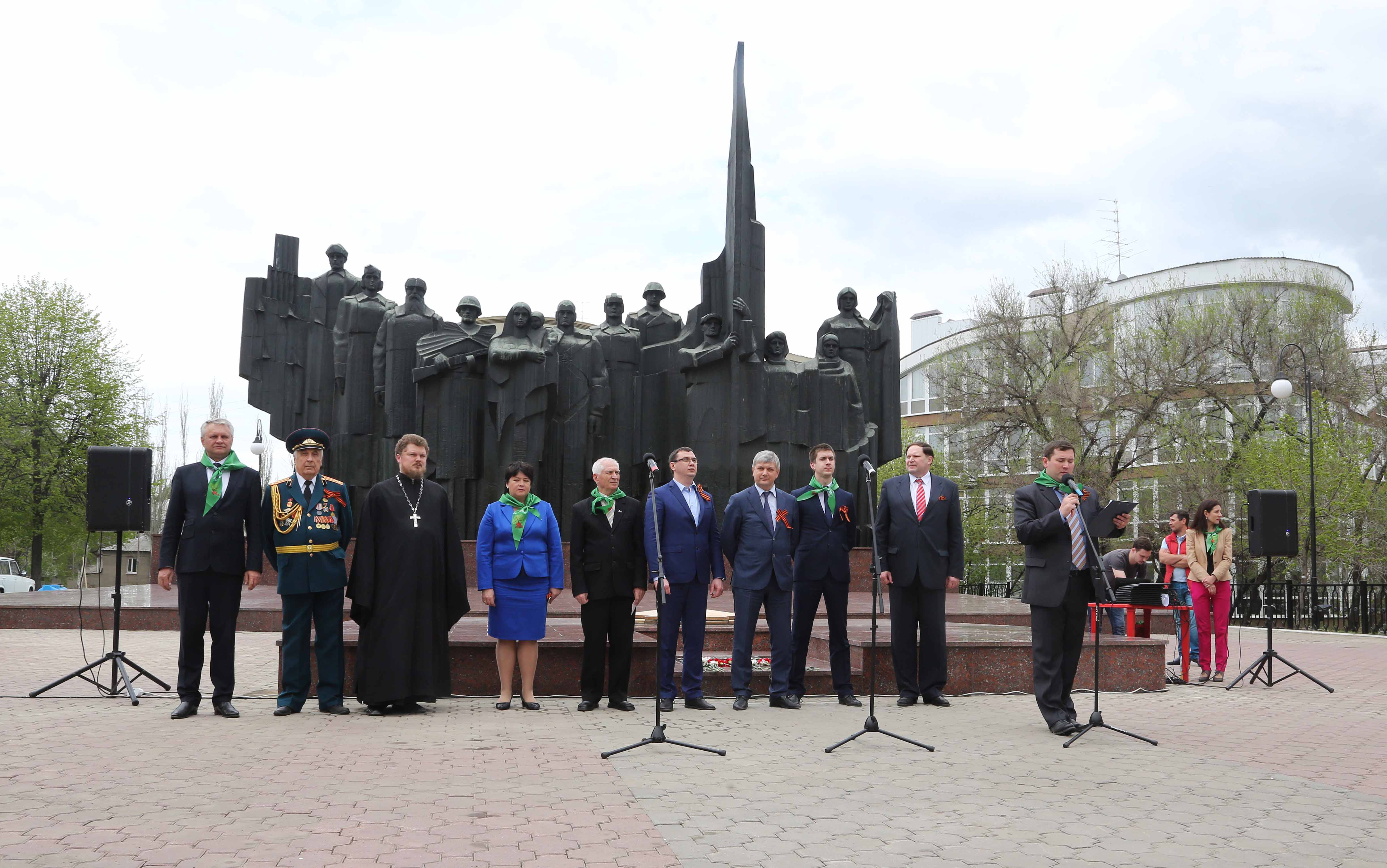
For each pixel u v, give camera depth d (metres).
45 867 4.07
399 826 4.72
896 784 5.74
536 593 8.70
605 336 20.31
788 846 4.45
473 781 5.71
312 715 8.30
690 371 19.80
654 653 9.76
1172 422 34.12
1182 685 11.12
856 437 20.81
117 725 7.62
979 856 4.33
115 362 39.19
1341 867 4.24
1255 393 34.19
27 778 5.71
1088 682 10.23
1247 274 39.41
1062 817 5.01
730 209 20.12
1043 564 7.66
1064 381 34.59
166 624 15.38
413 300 20.44
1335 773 6.23
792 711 8.74
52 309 37.97
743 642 9.02
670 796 5.39
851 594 19.58
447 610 8.71
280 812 4.97
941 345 57.03
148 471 9.19
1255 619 28.34
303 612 8.45
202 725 7.66
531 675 8.78
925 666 9.11
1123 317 37.28
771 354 20.55
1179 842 4.58
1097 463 34.12
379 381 20.31
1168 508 33.47
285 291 21.25
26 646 12.90
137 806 5.07
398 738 7.13
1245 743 7.25
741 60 20.31
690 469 9.02
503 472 19.08
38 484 36.94
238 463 8.46
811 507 9.20
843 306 21.83
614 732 7.43
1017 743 7.11
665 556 8.82
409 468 8.73
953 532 9.16
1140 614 13.62
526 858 4.23
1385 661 14.65
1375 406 32.72
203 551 8.18
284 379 21.16
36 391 37.50
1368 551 29.05
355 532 19.61
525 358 19.08
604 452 20.19
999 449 37.31
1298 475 29.39
